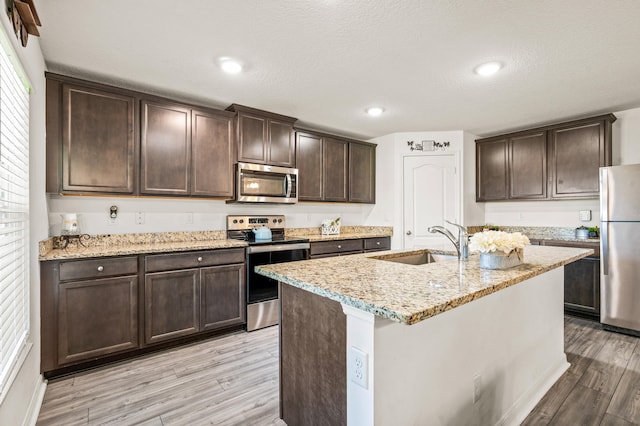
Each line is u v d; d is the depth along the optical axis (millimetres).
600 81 2662
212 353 2594
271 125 3488
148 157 2729
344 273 1538
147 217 3072
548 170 3766
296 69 2475
